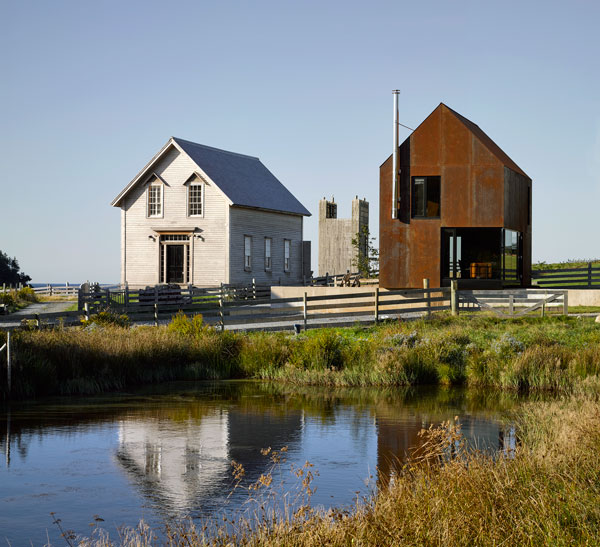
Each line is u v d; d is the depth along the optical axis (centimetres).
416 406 1462
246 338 2208
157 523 747
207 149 4641
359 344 2102
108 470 968
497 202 3062
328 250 5225
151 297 3597
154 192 4366
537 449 859
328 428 1238
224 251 4222
